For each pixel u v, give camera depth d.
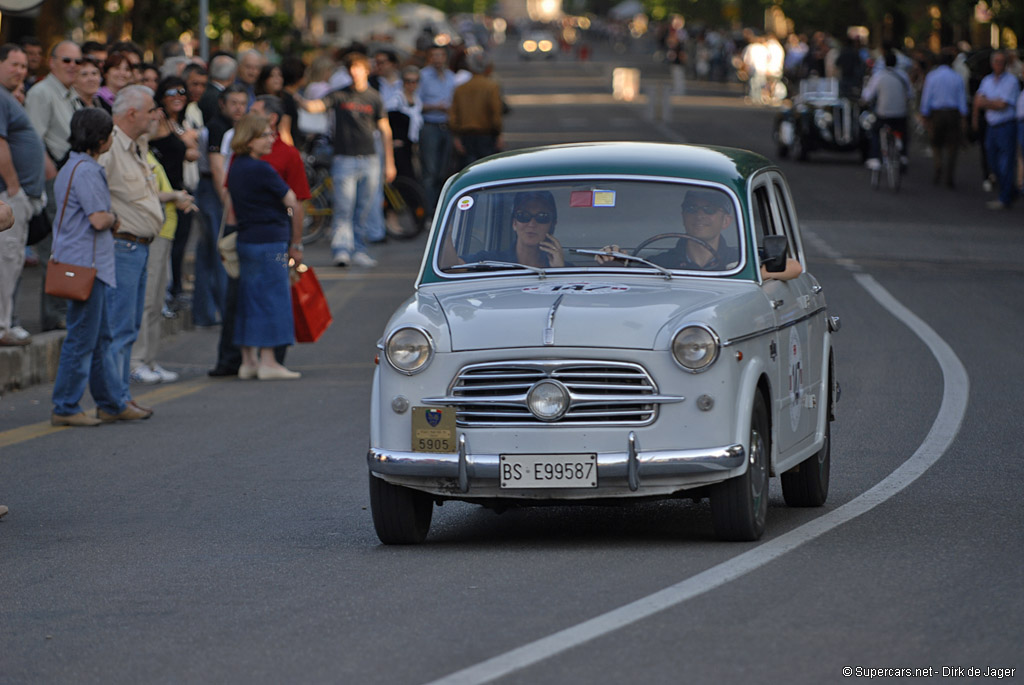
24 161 33.84
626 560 18.80
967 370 34.41
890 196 75.62
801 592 16.81
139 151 31.25
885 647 14.66
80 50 38.00
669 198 21.64
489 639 15.38
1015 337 39.06
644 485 19.06
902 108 78.19
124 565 19.56
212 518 22.48
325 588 17.92
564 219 21.66
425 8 163.75
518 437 19.16
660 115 132.00
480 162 22.92
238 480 25.31
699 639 15.04
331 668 14.62
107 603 17.59
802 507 22.33
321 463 26.66
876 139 80.75
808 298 22.89
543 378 19.14
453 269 21.66
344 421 30.83
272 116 36.56
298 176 36.62
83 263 29.61
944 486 23.14
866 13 134.25
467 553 19.70
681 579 17.61
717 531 19.58
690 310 19.50
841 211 69.19
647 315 19.39
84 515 22.97
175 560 19.77
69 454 27.98
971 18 100.94
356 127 53.75
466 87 61.22
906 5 113.88
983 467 24.53
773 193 22.98
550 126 122.56
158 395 34.66
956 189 78.94
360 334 42.62
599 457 19.02
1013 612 15.84
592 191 21.81
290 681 14.27
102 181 29.42
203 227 43.12
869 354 36.81
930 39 128.25
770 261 21.09
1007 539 19.38
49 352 36.62
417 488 19.62
